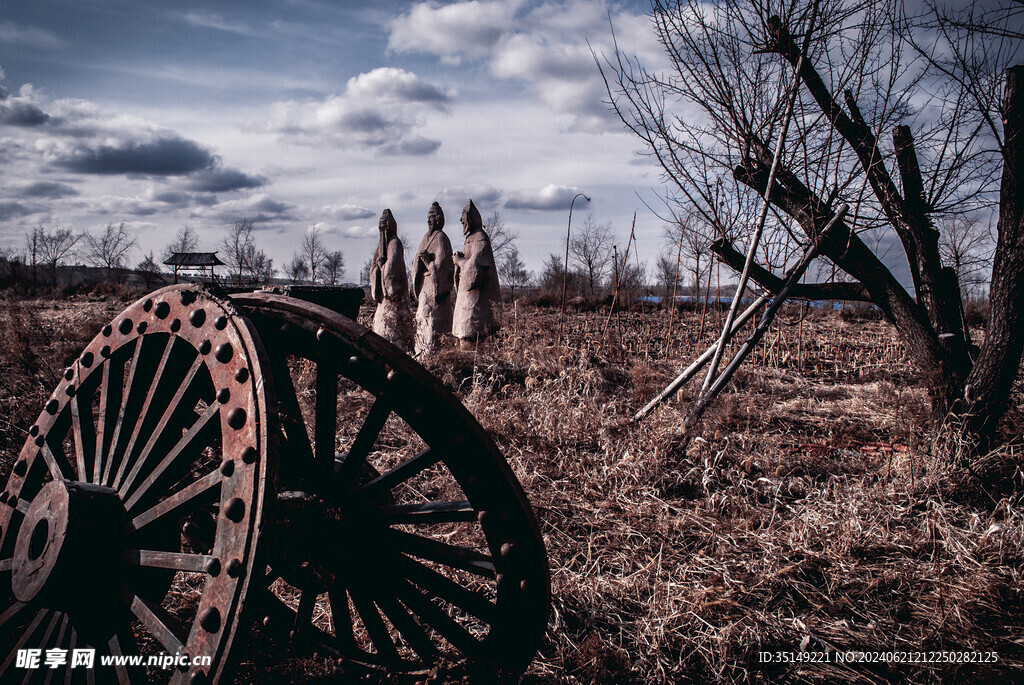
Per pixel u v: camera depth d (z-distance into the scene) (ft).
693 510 13.53
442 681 6.95
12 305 33.76
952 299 17.29
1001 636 9.29
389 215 39.86
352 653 7.36
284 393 6.73
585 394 20.72
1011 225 14.89
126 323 6.68
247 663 7.93
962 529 12.48
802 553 11.62
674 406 19.99
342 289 7.75
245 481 4.82
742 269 19.26
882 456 17.22
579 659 8.51
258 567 4.62
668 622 9.46
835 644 9.14
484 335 32.91
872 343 42.60
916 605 10.09
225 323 5.56
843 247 17.60
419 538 7.03
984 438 15.17
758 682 8.36
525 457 15.62
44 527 5.75
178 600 9.43
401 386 6.07
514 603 6.64
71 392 7.00
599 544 11.91
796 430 19.98
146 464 5.87
